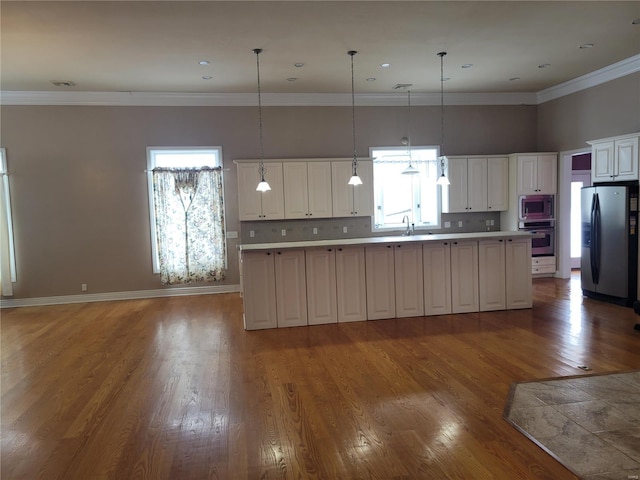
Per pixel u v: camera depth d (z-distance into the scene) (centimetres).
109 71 555
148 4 371
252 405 309
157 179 671
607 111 625
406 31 452
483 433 262
